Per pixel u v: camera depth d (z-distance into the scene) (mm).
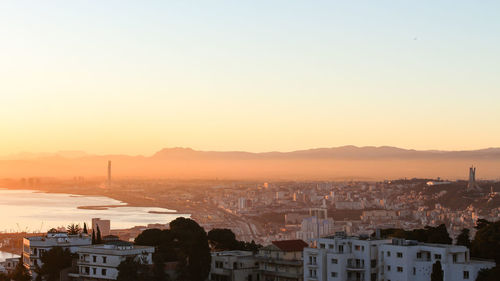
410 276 163625
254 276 194125
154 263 180500
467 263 159875
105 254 185250
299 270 184625
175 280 184875
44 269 196375
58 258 196750
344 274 172625
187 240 196625
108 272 184000
